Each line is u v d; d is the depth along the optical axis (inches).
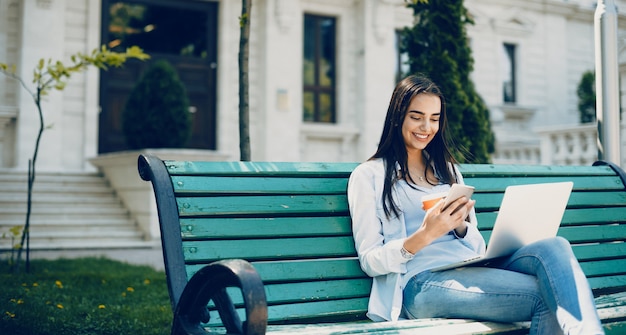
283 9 557.6
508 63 683.4
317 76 594.6
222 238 109.9
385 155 123.7
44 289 228.1
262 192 116.3
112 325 174.4
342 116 592.4
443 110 127.0
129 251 390.9
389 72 598.9
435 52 302.8
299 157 567.2
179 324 97.0
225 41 549.6
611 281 149.4
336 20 599.2
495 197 142.6
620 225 159.6
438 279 113.1
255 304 83.9
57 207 429.4
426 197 111.7
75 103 489.4
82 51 494.6
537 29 693.3
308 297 114.0
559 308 99.5
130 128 428.1
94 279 256.1
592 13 722.8
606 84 178.9
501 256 113.7
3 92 468.8
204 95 553.3
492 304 107.0
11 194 430.9
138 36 530.9
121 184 447.8
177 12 545.3
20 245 271.4
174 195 108.0
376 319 117.1
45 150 471.8
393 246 111.2
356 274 120.0
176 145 425.1
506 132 637.9
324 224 120.2
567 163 466.3
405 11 611.2
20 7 473.1
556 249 105.0
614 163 177.6
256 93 560.7
